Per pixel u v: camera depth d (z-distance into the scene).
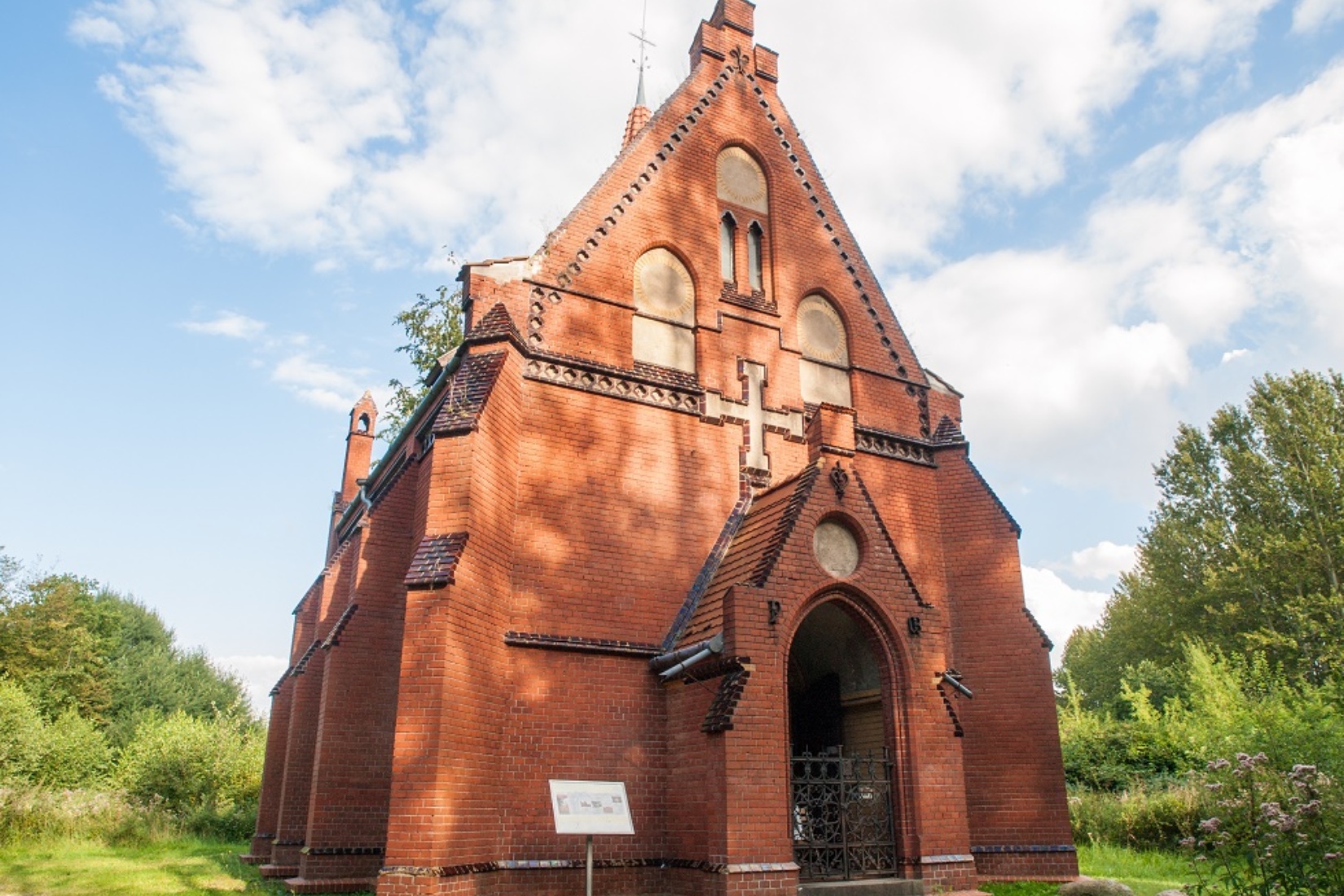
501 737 14.84
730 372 19.42
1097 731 32.59
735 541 17.66
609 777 15.41
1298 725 18.64
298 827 20.31
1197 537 48.28
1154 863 20.84
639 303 19.09
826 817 14.90
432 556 14.13
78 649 59.19
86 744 40.09
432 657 13.41
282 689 25.78
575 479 17.05
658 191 20.00
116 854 24.50
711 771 13.98
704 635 15.72
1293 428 45.62
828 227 22.34
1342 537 42.03
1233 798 13.34
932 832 15.29
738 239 20.86
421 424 19.59
